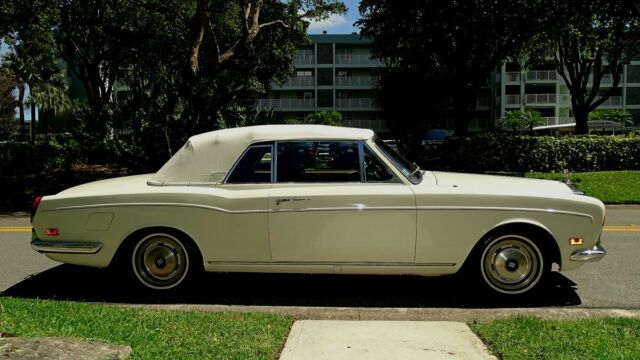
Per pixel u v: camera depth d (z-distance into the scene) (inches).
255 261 214.4
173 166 224.5
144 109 636.1
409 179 214.8
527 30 851.4
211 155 222.5
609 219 440.1
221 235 213.3
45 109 1909.4
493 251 213.0
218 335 164.9
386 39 957.8
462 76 943.0
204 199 214.1
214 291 231.5
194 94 645.3
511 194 208.7
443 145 846.5
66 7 1118.4
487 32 855.7
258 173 218.2
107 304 210.1
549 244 213.2
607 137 751.7
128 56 1274.6
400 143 984.3
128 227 216.4
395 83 1035.3
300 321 185.8
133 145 647.1
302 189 212.2
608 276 255.4
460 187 213.8
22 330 163.2
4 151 741.3
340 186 212.5
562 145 748.0
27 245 337.7
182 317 183.6
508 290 214.1
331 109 2581.2
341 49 2608.3
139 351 148.8
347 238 209.5
